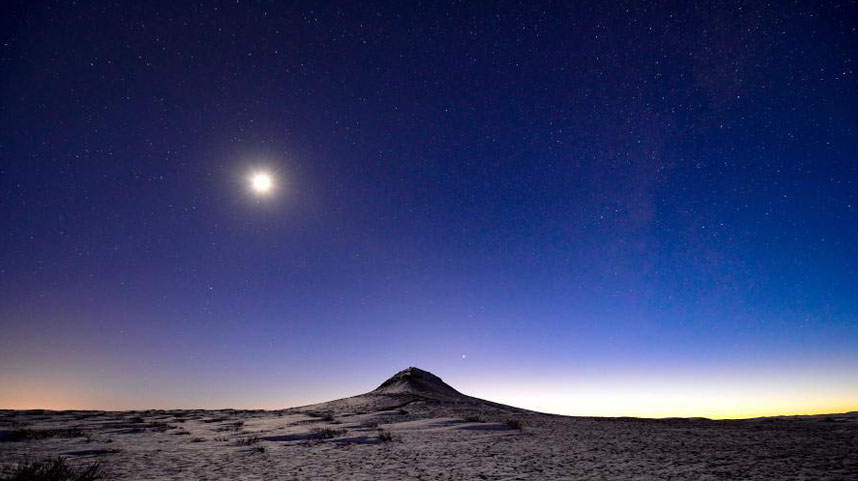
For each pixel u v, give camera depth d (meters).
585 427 26.84
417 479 11.59
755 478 10.23
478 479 11.38
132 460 15.59
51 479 11.18
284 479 11.95
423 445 18.84
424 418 32.38
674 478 10.59
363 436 21.92
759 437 19.92
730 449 15.64
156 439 22.56
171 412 47.16
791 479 10.00
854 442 17.00
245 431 26.45
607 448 16.67
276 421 33.38
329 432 23.56
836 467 11.44
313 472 13.02
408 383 65.62
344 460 15.24
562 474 11.66
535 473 11.95
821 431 22.80
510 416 35.12
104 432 25.95
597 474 11.50
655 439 19.69
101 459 15.77
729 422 32.31
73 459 15.70
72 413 43.41
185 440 22.05
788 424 28.31
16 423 31.02
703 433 22.39
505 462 13.98
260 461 15.26
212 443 20.70
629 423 31.28
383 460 15.09
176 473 13.05
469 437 21.55
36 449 18.02
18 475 11.12
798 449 15.21
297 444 20.22
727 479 10.22
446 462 14.30
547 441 19.50
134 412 47.00
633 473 11.45
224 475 12.66
